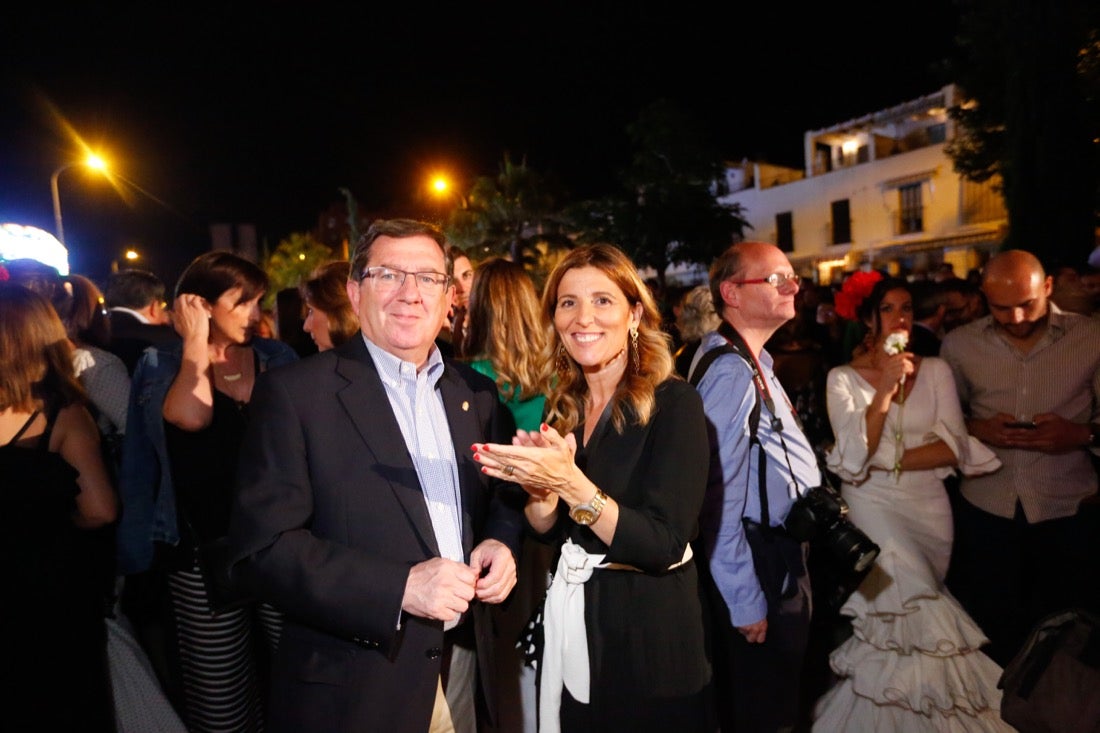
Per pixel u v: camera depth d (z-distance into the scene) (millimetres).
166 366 2432
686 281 23906
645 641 1809
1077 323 2992
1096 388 2969
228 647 2406
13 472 2031
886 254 22062
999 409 3100
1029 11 10078
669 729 1800
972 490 3213
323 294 2883
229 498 2371
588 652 1835
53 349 2170
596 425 1959
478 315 2484
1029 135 10133
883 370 2645
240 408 2537
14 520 2023
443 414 1893
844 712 2674
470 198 19266
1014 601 3115
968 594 3279
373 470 1677
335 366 1758
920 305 3900
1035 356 3012
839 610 2615
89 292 2955
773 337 3639
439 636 1717
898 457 2713
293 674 1700
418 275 1765
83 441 2215
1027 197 10203
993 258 2996
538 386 2346
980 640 2549
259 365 2764
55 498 2090
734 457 2182
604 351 1924
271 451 1633
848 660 2672
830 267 23859
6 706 2008
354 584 1539
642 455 1857
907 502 2736
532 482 1598
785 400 2451
